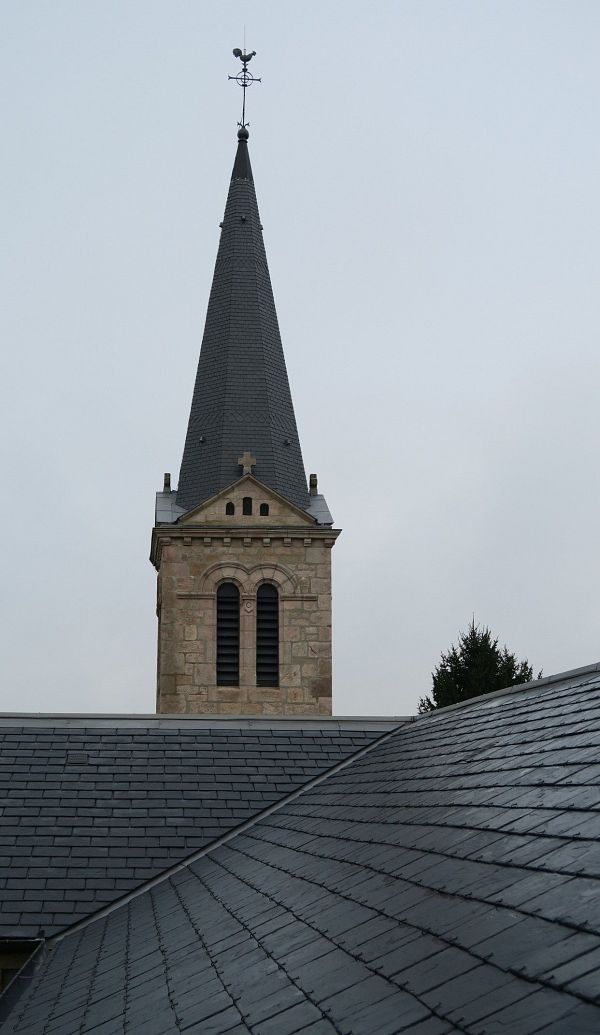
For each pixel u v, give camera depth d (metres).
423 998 5.90
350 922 8.41
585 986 4.98
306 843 13.83
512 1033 4.85
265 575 50.34
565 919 5.93
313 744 22.31
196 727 22.86
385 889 8.91
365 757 21.38
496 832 8.68
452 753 14.12
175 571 50.09
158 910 14.56
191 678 49.34
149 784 20.73
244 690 49.47
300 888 10.83
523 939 6.00
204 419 54.91
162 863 18.55
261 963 8.44
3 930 16.77
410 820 11.27
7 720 22.64
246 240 58.72
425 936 7.04
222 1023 7.20
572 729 10.85
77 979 11.79
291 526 50.59
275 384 55.97
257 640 50.00
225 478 52.88
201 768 21.34
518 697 15.78
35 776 20.80
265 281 58.47
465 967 6.05
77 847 18.78
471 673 60.91
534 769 10.14
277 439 54.34
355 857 11.04
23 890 17.62
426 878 8.48
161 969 10.02
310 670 49.91
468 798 10.62
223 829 19.52
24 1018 10.91
